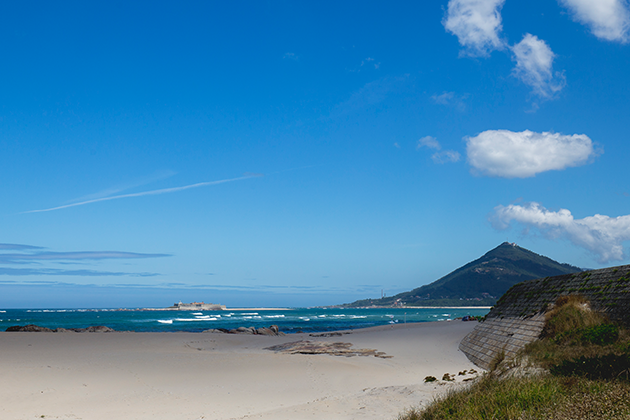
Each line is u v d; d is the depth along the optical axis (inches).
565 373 430.9
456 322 2297.0
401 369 987.9
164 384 798.5
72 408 611.2
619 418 269.7
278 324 4023.1
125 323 4013.3
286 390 757.3
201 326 3590.1
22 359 1035.3
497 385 439.8
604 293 839.7
